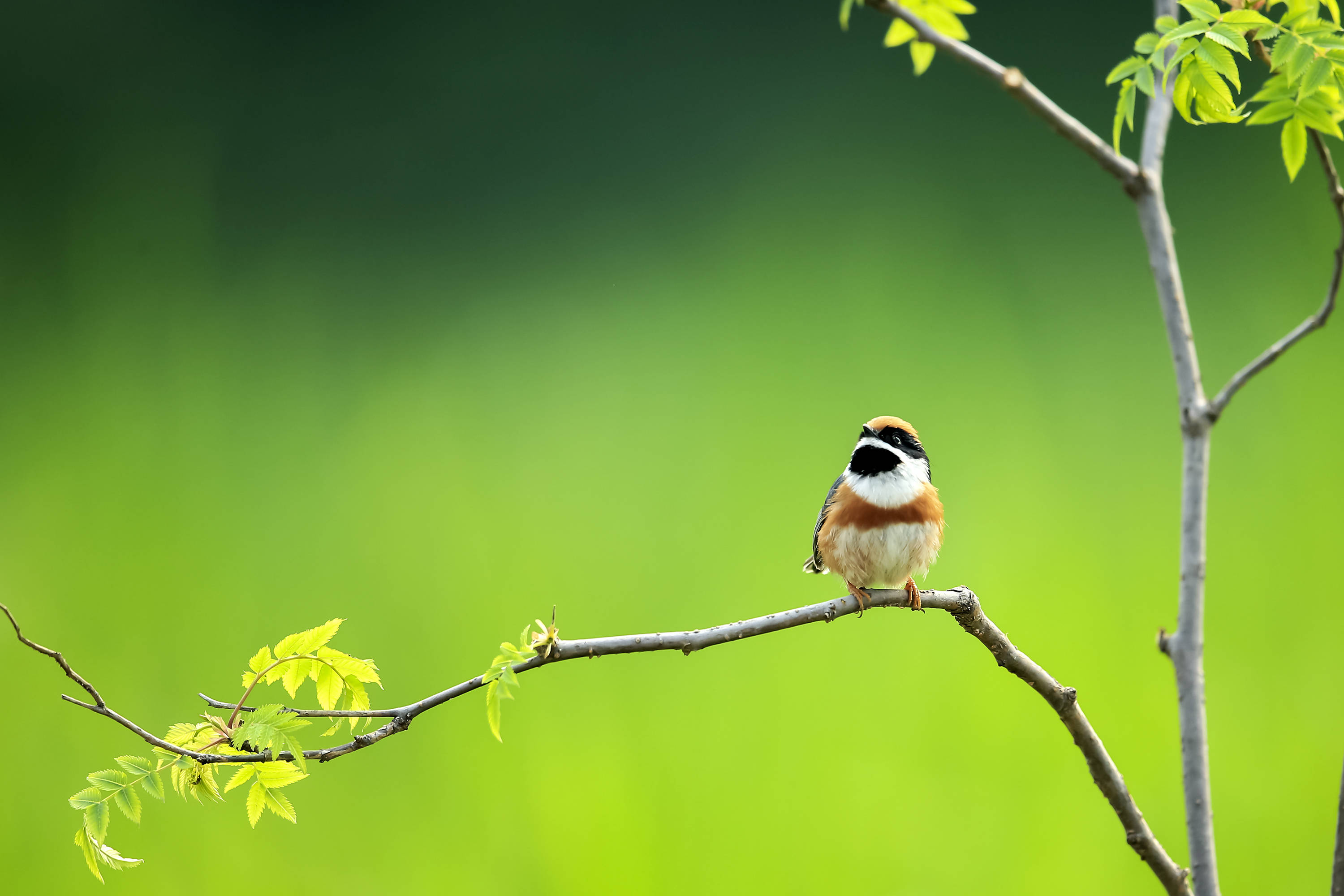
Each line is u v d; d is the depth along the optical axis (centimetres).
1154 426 1401
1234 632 1188
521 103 2003
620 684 1220
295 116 2009
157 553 1388
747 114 1944
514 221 1880
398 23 2067
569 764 1149
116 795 367
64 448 1546
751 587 1280
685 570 1313
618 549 1348
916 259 1653
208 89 2034
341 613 1306
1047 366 1488
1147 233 336
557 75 2023
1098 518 1294
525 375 1619
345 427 1570
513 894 1055
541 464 1477
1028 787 1087
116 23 2000
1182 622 329
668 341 1628
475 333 1705
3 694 1218
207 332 1730
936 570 1255
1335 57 373
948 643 1220
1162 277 334
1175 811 1048
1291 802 1040
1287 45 377
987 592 1227
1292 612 1191
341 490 1475
